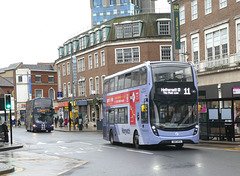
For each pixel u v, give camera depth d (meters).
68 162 15.63
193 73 19.53
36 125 50.50
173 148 20.41
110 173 11.96
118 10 144.75
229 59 31.41
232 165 12.34
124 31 56.19
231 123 22.50
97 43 59.47
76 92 68.12
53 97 95.94
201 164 12.90
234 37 30.98
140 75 20.23
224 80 32.03
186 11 37.84
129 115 21.91
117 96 24.09
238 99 22.03
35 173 12.53
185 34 38.00
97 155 18.25
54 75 96.44
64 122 67.19
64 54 74.06
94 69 61.19
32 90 93.31
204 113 24.28
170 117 18.89
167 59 54.34
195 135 19.03
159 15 55.66
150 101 19.02
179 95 19.11
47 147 24.91
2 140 28.73
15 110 92.94
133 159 15.62
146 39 54.28
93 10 147.00
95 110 60.84
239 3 30.41
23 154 20.33
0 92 96.31
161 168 12.40
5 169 12.94
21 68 96.69
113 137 25.03
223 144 21.94
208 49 34.56
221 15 32.66
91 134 40.56
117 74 24.33
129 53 55.62
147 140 19.23
